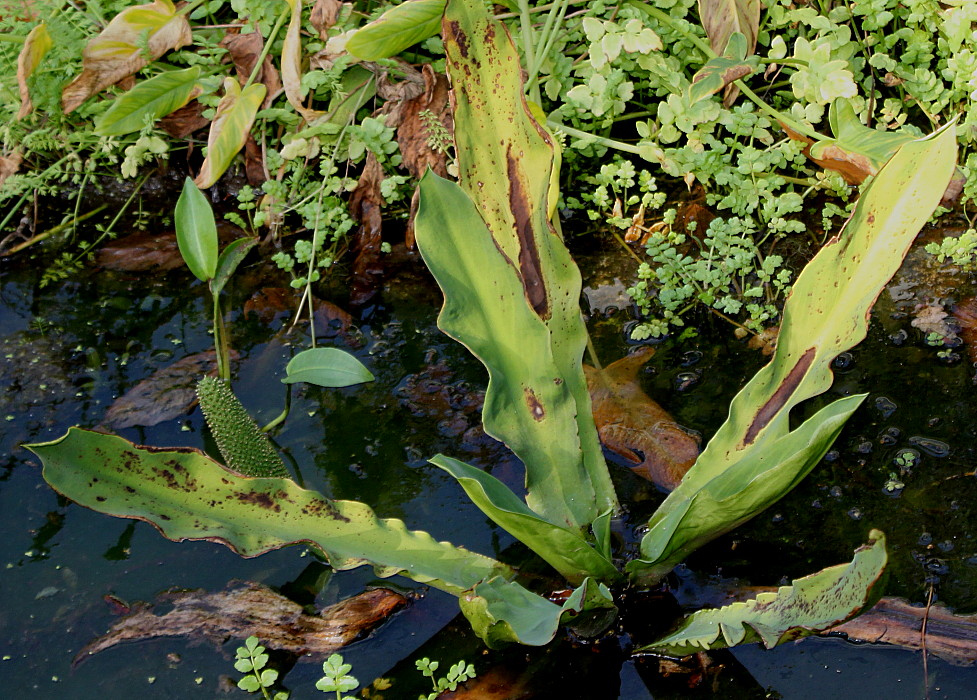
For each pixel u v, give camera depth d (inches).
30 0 76.6
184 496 58.8
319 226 73.3
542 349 60.5
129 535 64.4
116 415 68.4
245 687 57.8
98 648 60.6
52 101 75.9
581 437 61.7
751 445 60.8
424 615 61.2
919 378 68.3
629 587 60.9
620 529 63.1
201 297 74.4
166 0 73.1
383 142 74.5
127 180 80.3
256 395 69.5
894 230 59.4
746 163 73.3
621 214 74.9
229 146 72.5
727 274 71.9
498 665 59.6
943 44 76.9
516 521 57.1
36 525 64.7
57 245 77.3
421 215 59.8
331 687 56.7
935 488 64.1
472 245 60.2
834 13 78.5
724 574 61.7
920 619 59.7
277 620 60.9
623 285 74.0
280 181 76.0
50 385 69.9
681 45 78.4
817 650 59.5
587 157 79.3
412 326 72.6
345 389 69.7
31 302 74.2
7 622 61.4
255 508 59.0
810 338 60.7
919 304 71.5
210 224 65.9
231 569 62.9
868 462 65.2
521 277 61.9
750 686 58.7
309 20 77.4
